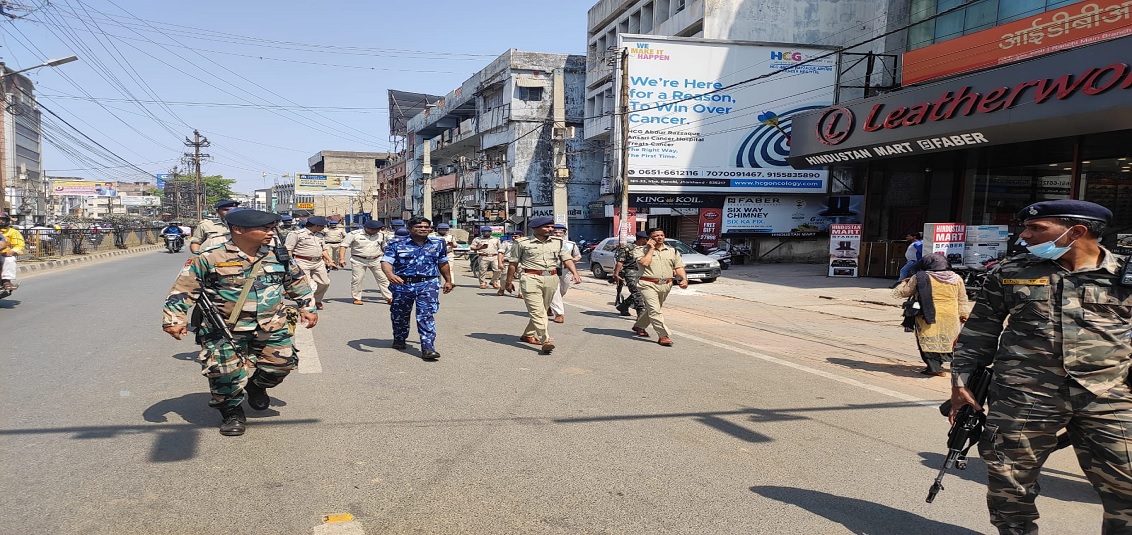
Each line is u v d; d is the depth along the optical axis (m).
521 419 4.95
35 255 21.92
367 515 3.29
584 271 25.05
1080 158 14.59
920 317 6.98
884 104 17.00
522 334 8.88
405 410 5.11
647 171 25.66
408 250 7.01
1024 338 2.78
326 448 4.22
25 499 3.36
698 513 3.42
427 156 41.00
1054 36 15.98
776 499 3.63
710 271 18.48
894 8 24.27
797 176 26.45
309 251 10.75
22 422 4.61
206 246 4.28
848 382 6.53
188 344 7.55
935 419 5.28
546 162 38.50
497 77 39.78
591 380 6.26
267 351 4.53
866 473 4.05
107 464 3.86
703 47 25.64
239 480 3.68
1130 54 11.54
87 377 5.93
